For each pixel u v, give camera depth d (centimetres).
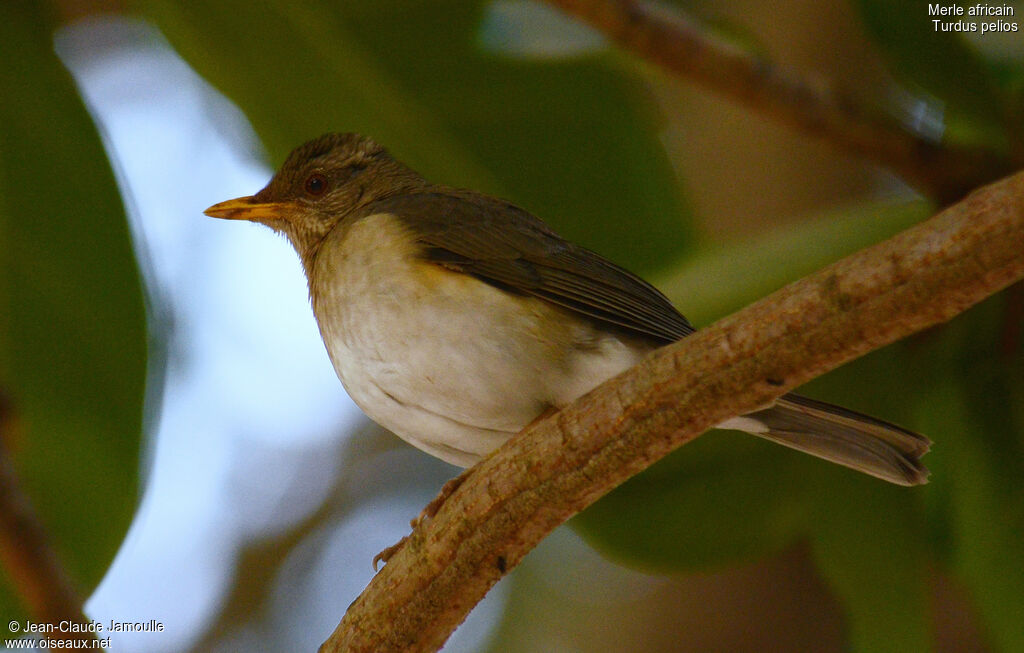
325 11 1066
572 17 1017
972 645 1486
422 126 1156
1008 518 1013
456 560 742
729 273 973
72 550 1016
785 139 1477
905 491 1076
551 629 1628
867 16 923
